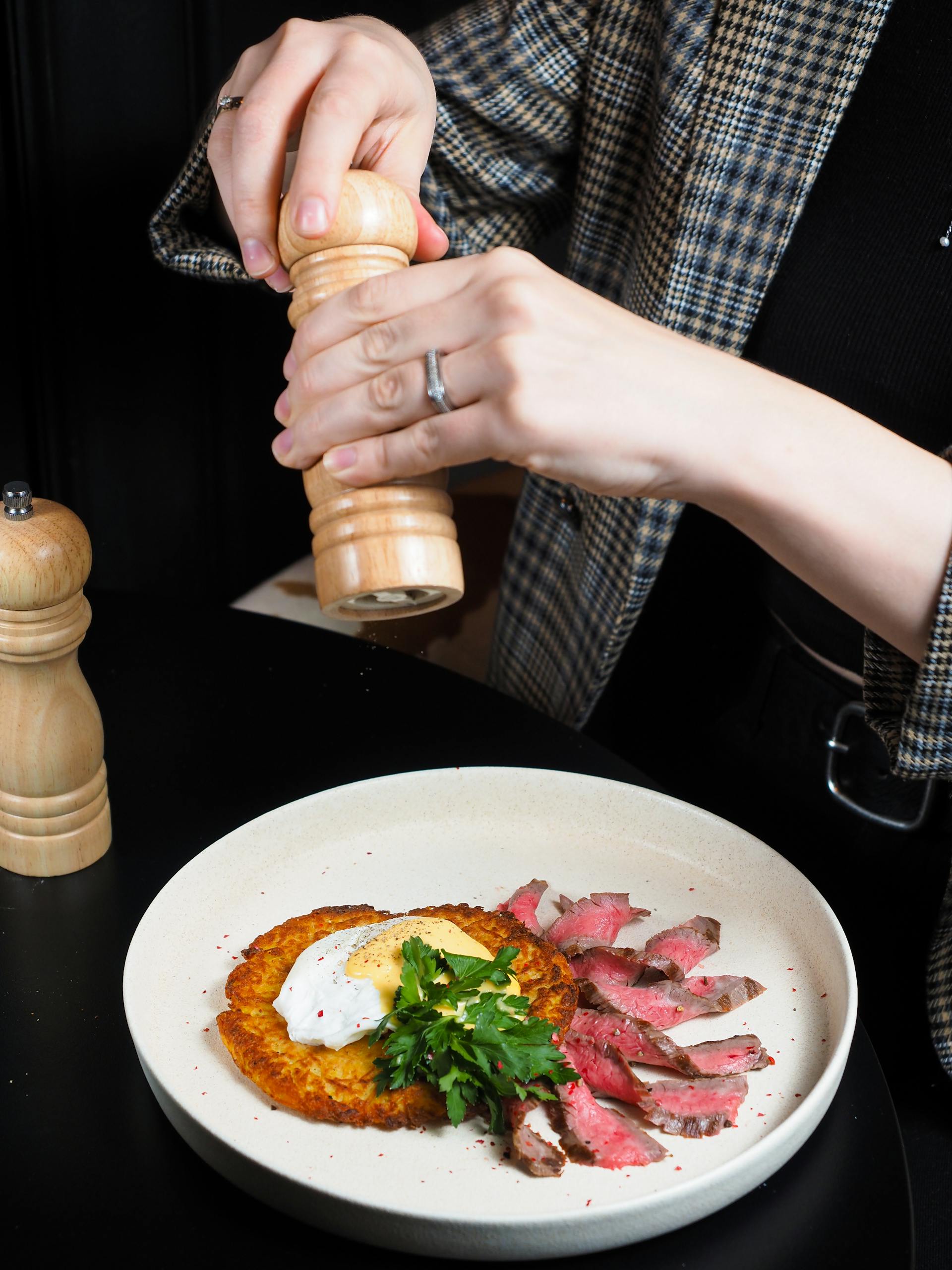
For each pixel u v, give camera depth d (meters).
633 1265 0.60
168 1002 0.70
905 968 0.87
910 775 0.75
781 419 0.68
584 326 0.65
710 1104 0.65
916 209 0.88
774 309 0.94
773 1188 0.63
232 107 0.77
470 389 0.64
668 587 1.07
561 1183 0.62
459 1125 0.64
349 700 0.94
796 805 0.96
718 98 0.90
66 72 1.37
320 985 0.68
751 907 0.76
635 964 0.71
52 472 1.55
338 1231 0.60
